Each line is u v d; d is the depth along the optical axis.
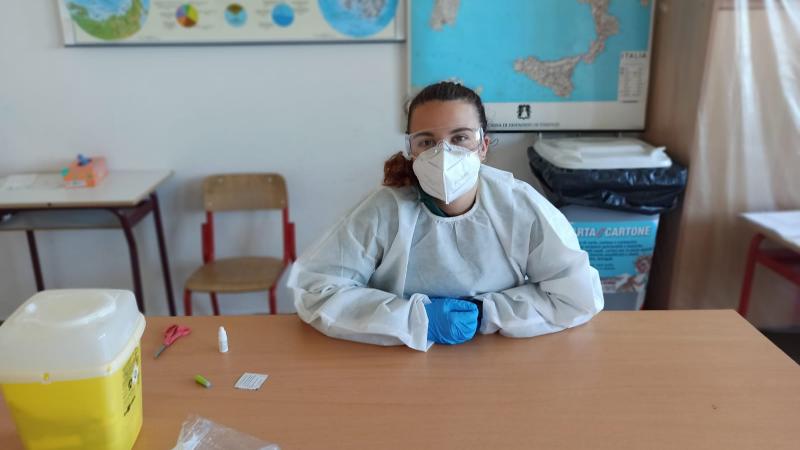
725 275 2.26
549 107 2.52
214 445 0.86
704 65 2.04
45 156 2.56
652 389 0.99
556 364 1.07
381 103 2.53
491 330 1.18
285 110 2.53
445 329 1.12
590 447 0.85
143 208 2.40
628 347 1.13
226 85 2.48
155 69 2.46
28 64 2.43
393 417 0.93
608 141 2.38
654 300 2.49
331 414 0.94
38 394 0.78
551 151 2.29
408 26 2.40
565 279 1.18
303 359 1.10
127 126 2.53
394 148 2.59
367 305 1.15
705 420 0.91
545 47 2.45
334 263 1.21
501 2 2.39
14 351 0.77
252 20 2.38
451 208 1.17
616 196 2.14
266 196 2.56
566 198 2.14
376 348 1.14
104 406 0.80
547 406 0.95
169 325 1.23
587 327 1.21
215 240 2.71
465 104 1.12
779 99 2.05
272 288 2.30
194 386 1.02
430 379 1.03
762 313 2.35
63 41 2.40
